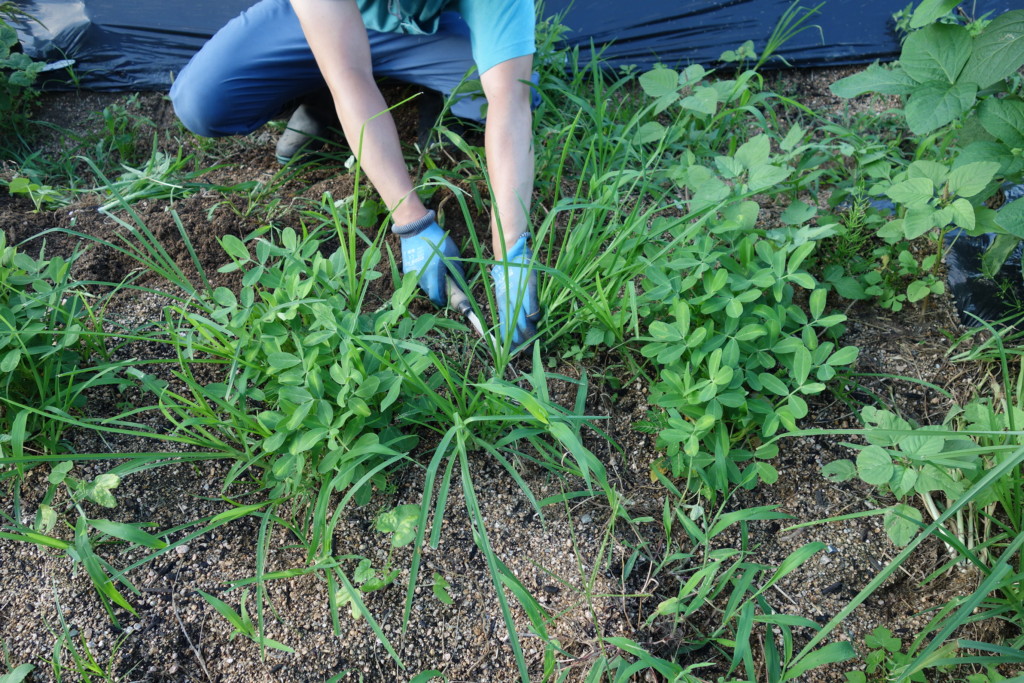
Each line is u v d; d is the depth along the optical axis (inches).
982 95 77.9
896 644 55.5
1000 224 64.6
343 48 73.7
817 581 62.9
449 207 87.0
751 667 52.6
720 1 113.7
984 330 76.0
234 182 93.4
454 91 83.0
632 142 88.5
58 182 98.7
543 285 77.5
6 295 68.6
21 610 61.2
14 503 64.4
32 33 109.9
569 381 70.0
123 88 109.5
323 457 64.1
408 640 60.0
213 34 111.5
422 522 54.7
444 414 68.2
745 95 90.3
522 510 65.9
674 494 66.9
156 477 66.4
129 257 82.0
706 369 69.3
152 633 59.6
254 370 66.0
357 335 64.7
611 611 60.5
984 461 64.4
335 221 71.5
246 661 58.8
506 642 60.2
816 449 69.6
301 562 62.6
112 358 73.1
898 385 73.2
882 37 108.7
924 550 64.0
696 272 68.4
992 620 59.2
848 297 76.2
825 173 91.7
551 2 115.5
